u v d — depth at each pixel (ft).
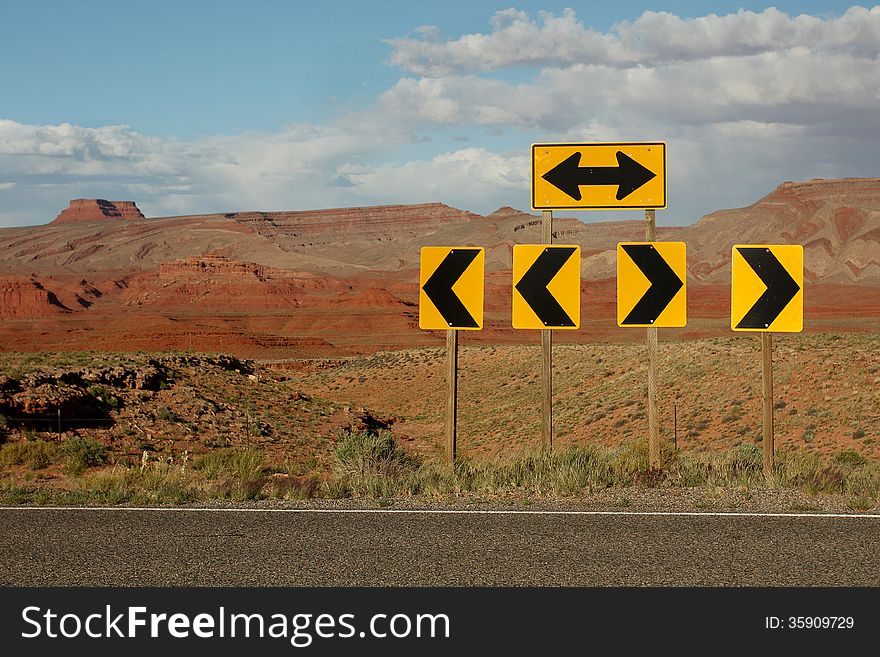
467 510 29.94
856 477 35.45
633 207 38.81
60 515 29.73
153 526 27.84
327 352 437.17
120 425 97.30
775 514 28.96
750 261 37.99
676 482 35.73
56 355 152.66
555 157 39.37
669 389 146.41
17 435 83.56
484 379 211.61
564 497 32.78
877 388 118.83
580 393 170.19
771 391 37.88
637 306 38.19
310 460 88.07
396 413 195.52
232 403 128.36
